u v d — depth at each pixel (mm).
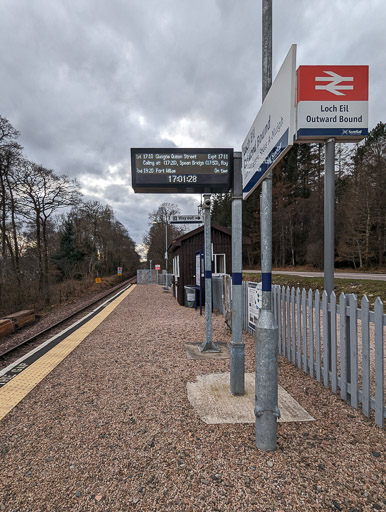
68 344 6168
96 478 2135
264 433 2350
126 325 8047
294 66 1798
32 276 20781
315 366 3844
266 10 2727
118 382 3973
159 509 1835
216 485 2010
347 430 2635
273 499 1869
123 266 61031
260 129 2629
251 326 6410
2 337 8680
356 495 1882
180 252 12172
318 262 34188
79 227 36812
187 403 3273
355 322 2965
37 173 20281
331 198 3516
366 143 34281
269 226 2473
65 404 3367
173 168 3693
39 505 1908
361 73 3336
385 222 27578
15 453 2471
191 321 8336
